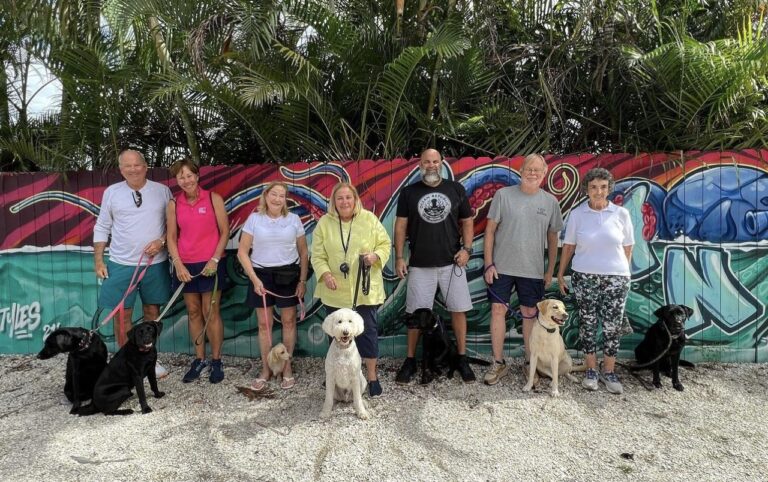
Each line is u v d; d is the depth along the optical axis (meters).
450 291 4.26
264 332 4.27
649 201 4.62
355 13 5.21
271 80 4.52
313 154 5.34
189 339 5.06
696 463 3.02
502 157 4.67
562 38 5.46
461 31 4.52
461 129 5.01
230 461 3.10
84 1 4.90
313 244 3.90
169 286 4.47
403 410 3.75
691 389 4.07
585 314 4.04
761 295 4.62
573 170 4.66
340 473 2.96
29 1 4.79
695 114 4.74
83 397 3.93
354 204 3.81
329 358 3.60
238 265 4.95
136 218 4.18
